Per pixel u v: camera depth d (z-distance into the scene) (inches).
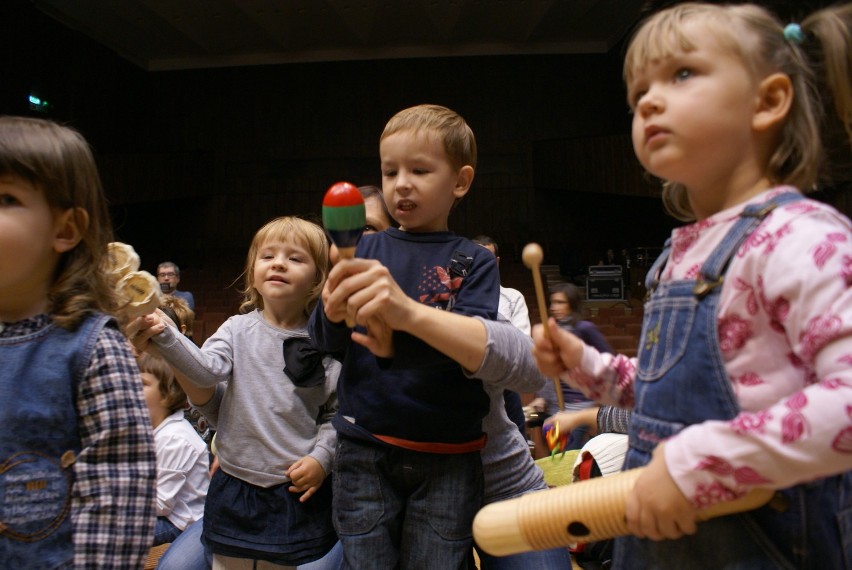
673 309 15.5
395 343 19.8
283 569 29.5
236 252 301.3
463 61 301.6
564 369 18.9
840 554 14.4
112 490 18.6
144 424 19.7
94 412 19.1
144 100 307.1
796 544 14.0
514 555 24.9
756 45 15.0
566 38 299.4
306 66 303.6
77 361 19.3
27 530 17.9
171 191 274.8
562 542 14.9
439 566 21.4
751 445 12.5
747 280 14.3
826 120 16.5
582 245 297.7
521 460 26.3
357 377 22.8
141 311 25.4
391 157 23.6
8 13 222.7
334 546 32.8
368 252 24.2
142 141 305.3
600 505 14.3
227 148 306.5
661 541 15.6
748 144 15.3
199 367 28.1
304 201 302.7
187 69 307.3
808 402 12.2
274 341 31.3
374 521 21.9
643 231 295.6
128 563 18.3
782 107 15.0
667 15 15.8
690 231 16.1
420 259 23.6
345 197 17.6
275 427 29.7
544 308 18.2
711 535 14.7
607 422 39.6
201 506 43.2
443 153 23.4
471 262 23.3
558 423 39.0
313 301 32.6
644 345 16.3
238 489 29.4
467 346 19.5
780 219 14.2
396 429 21.9
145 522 18.9
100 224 21.6
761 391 13.9
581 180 258.5
